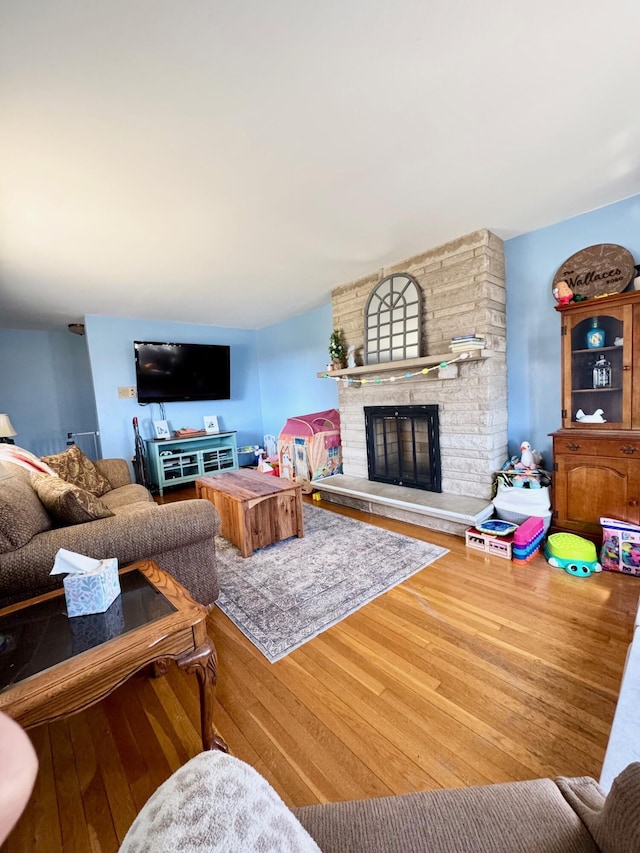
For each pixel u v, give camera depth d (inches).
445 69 52.3
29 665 38.5
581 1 43.7
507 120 63.0
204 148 65.9
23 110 54.4
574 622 68.6
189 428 209.8
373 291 135.0
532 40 48.3
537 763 44.2
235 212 88.7
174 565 71.6
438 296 117.8
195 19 43.3
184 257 113.8
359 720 51.4
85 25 43.0
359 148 68.4
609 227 95.6
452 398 118.2
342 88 54.7
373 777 43.6
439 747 46.9
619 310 87.0
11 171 68.4
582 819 24.1
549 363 110.1
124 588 52.7
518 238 111.9
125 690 59.2
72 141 61.9
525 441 116.2
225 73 50.8
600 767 43.3
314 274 137.0
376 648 64.9
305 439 161.5
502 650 62.8
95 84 50.9
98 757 47.9
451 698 54.1
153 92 53.1
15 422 194.7
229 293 154.9
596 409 95.1
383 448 141.4
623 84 55.9
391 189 82.7
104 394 181.8
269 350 229.3
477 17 45.1
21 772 9.9
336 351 149.6
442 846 22.9
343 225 98.4
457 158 72.9
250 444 238.1
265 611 77.1
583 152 72.5
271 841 15.7
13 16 41.3
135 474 185.6
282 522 109.6
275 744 48.4
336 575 89.9
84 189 75.7
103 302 154.9
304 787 42.8
